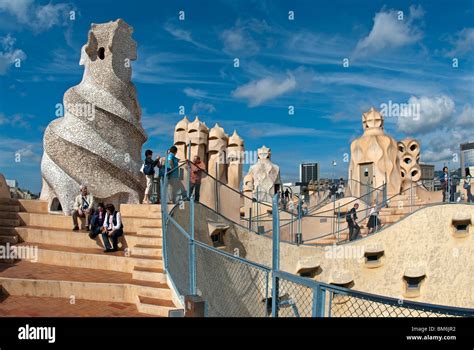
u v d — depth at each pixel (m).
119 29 12.46
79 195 10.58
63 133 11.43
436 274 14.55
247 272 9.25
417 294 14.49
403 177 27.50
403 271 14.50
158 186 12.88
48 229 10.48
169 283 6.83
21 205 11.96
